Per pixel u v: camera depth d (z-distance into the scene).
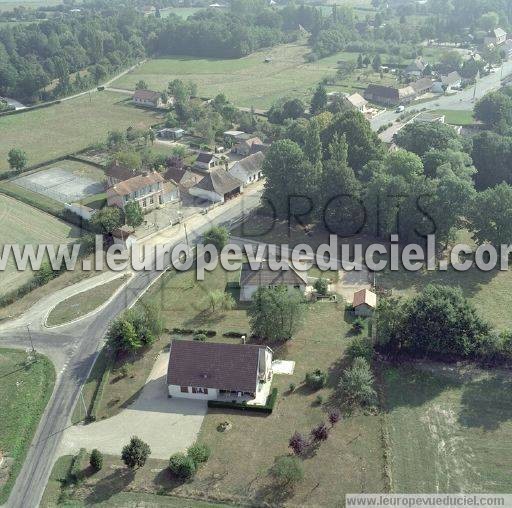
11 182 172.62
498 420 82.88
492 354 93.50
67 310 112.62
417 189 127.00
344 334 102.25
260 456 78.38
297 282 111.69
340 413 85.06
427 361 95.06
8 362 98.75
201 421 84.94
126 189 145.75
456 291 98.00
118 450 80.50
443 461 76.75
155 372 95.06
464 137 172.50
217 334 103.12
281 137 188.38
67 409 88.38
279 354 98.00
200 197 158.75
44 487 75.31
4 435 83.19
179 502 72.44
